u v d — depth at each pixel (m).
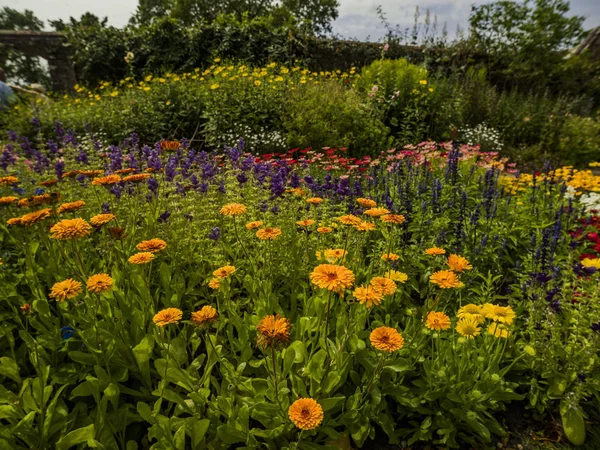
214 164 4.07
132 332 2.05
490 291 2.93
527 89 14.62
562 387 2.10
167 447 1.57
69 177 3.11
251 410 1.78
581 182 4.83
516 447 1.98
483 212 3.97
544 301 2.41
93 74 14.80
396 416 2.08
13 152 4.51
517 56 15.58
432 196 3.81
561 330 2.41
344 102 7.88
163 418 1.63
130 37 14.46
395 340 1.57
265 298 2.26
